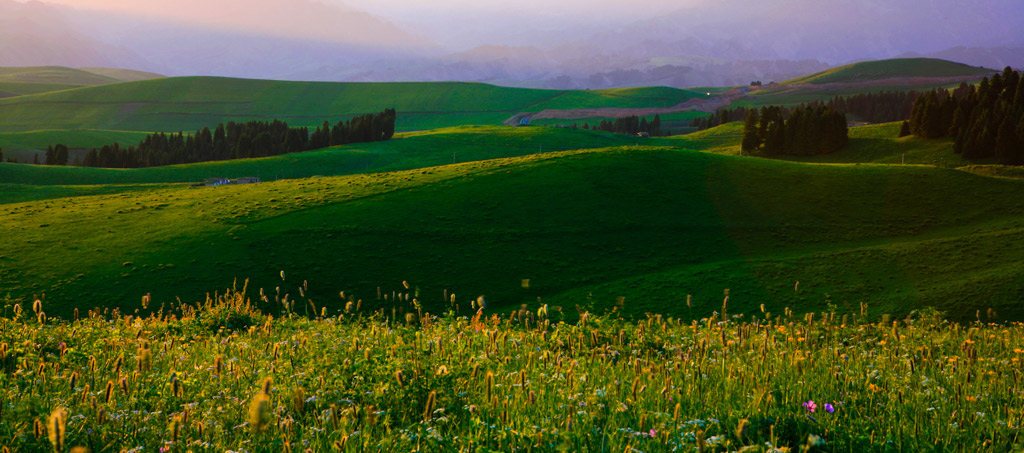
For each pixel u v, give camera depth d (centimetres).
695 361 829
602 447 498
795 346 1072
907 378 761
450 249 7500
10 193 14838
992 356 1050
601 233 8275
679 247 7975
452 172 10675
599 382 762
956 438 557
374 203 8869
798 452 535
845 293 6244
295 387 686
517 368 850
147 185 17162
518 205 9056
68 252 6762
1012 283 5947
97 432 553
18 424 545
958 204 9269
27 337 1058
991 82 19538
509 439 529
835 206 9431
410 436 532
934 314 1606
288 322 1438
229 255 6900
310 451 479
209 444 529
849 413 628
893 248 7469
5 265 6291
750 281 6625
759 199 9706
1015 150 16125
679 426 550
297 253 7069
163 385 710
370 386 706
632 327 1278
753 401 615
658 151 11881
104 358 927
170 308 5600
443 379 693
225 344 1127
